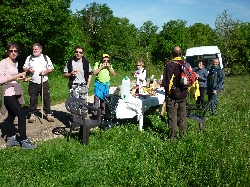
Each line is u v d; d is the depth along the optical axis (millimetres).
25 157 5773
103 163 5465
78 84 8008
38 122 8719
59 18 29031
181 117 6707
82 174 5059
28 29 26141
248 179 4648
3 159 5742
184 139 6672
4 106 6285
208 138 6578
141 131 7395
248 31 29531
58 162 5461
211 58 14219
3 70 6102
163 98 8453
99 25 57000
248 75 27906
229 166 4957
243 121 8109
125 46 49906
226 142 6375
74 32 36781
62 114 9953
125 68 47094
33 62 8430
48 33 30109
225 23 29734
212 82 9406
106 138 6973
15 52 6188
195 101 11258
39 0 26984
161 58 62969
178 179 4859
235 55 29328
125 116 7492
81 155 5840
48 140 7016
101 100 8766
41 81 8547
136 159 5684
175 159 5559
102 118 7781
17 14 25734
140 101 7383
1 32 26938
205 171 4895
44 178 4953
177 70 6340
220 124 7949
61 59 32438
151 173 5020
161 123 8336
